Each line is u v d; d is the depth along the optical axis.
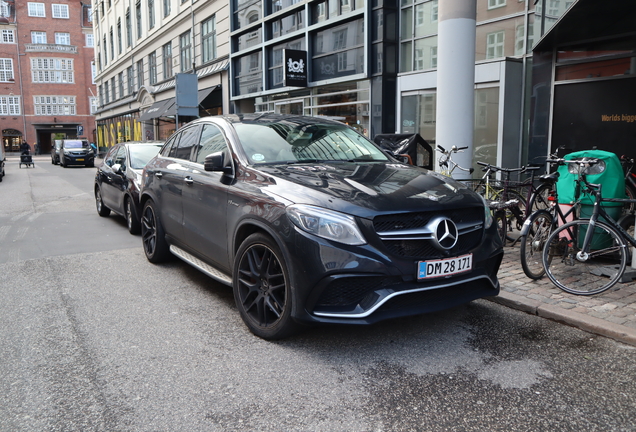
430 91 12.18
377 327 3.95
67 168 31.80
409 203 3.33
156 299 4.71
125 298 4.74
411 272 3.23
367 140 5.12
